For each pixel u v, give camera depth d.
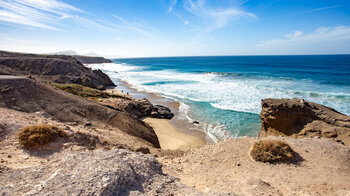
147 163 6.83
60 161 6.16
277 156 9.17
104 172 5.15
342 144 11.45
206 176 8.13
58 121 12.82
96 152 6.75
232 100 31.30
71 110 15.01
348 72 63.78
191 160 10.41
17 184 4.86
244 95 33.91
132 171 5.77
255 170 8.49
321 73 62.31
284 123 16.73
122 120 16.56
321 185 7.16
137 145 12.57
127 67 118.62
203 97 34.44
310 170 8.30
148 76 69.31
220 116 24.92
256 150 9.64
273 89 37.19
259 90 37.16
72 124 13.12
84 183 4.69
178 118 25.48
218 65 112.25
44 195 4.23
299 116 16.47
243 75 62.09
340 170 8.26
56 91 16.70
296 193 6.43
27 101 13.62
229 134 20.08
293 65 96.62
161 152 12.74
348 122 14.62
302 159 9.20
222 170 8.70
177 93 39.03
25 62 42.91
